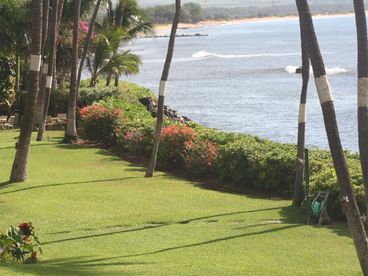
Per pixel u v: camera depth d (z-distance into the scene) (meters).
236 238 13.08
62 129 32.16
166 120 26.83
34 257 11.02
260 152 19.27
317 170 17.55
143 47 152.50
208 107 51.31
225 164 19.77
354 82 66.50
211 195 17.91
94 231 13.78
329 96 9.45
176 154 22.17
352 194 9.44
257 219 15.03
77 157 23.98
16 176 18.88
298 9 9.58
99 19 46.72
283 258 11.50
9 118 34.59
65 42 38.94
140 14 45.66
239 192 18.88
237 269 10.52
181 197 17.45
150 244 12.58
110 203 16.42
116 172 21.11
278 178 18.41
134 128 25.34
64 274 9.62
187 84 71.75
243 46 140.50
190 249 12.12
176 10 20.19
